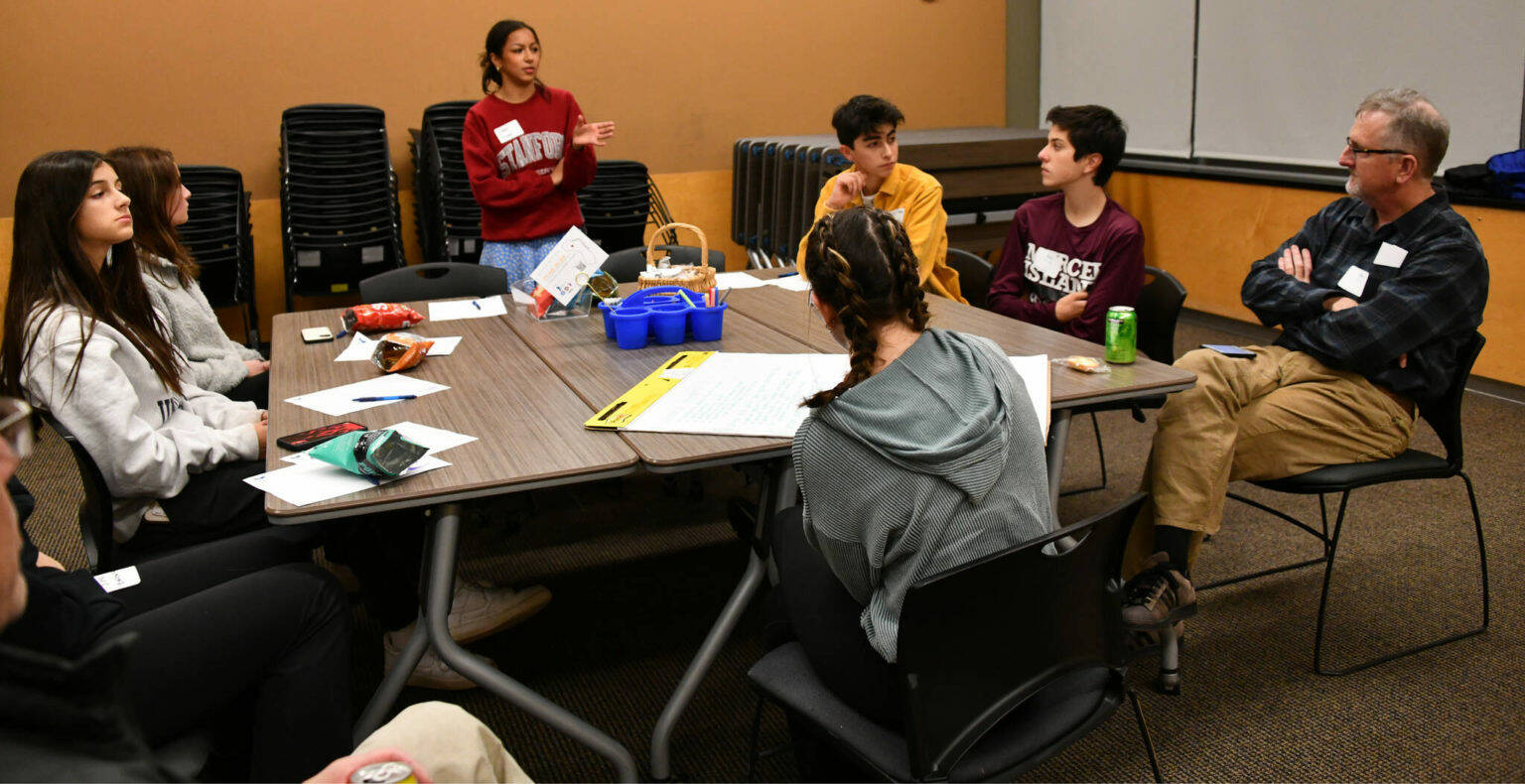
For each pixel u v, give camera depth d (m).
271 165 4.69
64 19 4.26
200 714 1.26
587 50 5.04
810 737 1.61
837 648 1.37
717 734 1.98
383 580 2.06
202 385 2.46
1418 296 2.10
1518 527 2.73
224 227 4.27
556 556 2.77
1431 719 1.94
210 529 1.94
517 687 1.67
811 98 5.55
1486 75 3.69
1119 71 5.35
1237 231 4.69
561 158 3.75
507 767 1.22
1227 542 2.73
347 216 4.45
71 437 1.80
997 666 1.26
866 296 1.23
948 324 2.41
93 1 4.29
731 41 5.29
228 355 2.61
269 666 1.36
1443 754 1.84
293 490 1.50
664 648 2.30
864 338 1.25
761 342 2.28
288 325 2.67
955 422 1.22
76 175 1.86
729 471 3.36
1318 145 4.34
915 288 1.25
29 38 4.23
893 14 5.60
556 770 1.88
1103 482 3.13
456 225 4.58
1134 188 5.30
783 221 5.07
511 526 2.93
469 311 2.78
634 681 2.17
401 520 2.07
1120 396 1.86
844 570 1.30
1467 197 3.72
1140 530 2.19
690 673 1.80
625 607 2.48
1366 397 2.15
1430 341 2.13
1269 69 4.49
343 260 4.50
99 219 1.90
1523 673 2.08
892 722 1.31
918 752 1.18
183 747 1.25
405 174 4.90
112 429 1.79
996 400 1.26
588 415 1.81
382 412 1.87
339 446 1.53
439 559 1.62
